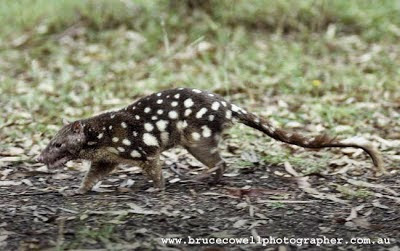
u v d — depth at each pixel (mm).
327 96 12922
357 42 16938
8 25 18266
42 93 13375
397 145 10094
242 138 10375
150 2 17875
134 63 15453
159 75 14422
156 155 8070
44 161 8031
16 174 8922
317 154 9766
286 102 12625
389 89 13398
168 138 8016
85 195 8039
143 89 13586
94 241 6527
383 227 7016
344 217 7266
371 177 8797
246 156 9469
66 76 14352
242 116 8172
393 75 14422
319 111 11859
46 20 18156
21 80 14602
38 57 16234
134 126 7965
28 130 11078
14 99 12977
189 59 15516
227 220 7148
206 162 8164
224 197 7887
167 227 6914
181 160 9523
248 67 14883
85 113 12062
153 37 16703
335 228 6980
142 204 7605
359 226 7023
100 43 16859
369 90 13336
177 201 7730
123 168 9188
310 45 16594
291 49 16094
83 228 6805
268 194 8008
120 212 7230
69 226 6891
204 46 15906
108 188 8367
